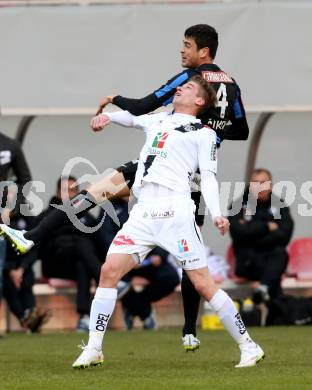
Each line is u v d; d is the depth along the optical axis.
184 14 44.12
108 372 25.25
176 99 25.62
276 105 44.38
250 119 46.78
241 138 29.11
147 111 27.05
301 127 48.12
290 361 28.09
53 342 37.75
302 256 48.41
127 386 22.02
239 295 47.38
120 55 44.09
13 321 46.59
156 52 44.09
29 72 44.06
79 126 47.03
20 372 25.91
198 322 47.59
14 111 43.97
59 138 47.28
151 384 22.38
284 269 45.84
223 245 49.47
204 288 25.34
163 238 24.94
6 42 44.06
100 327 25.33
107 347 34.75
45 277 45.88
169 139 25.17
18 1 44.44
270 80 44.34
